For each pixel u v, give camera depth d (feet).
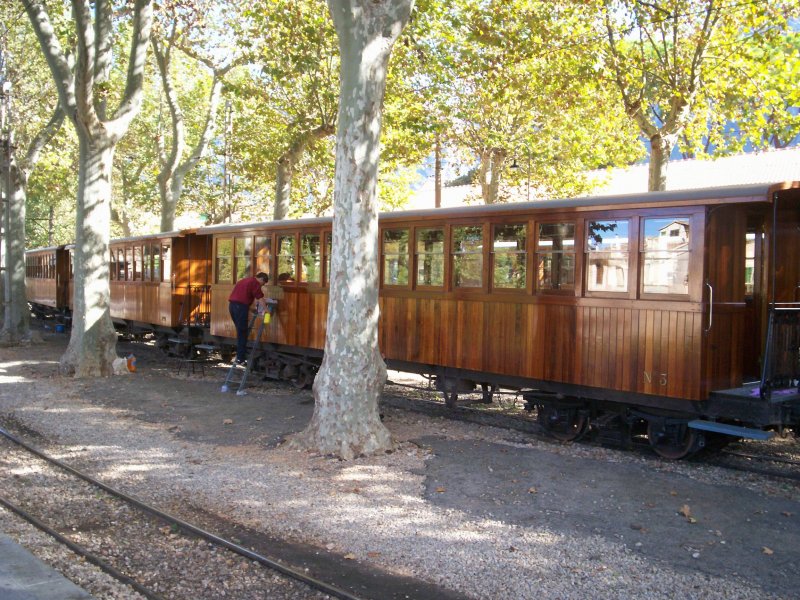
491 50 58.65
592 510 21.03
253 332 46.60
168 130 107.34
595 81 50.37
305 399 39.55
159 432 31.91
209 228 51.88
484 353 31.91
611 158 72.74
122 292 67.87
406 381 47.19
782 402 23.94
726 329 25.49
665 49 46.96
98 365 48.42
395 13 26.45
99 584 16.26
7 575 15.70
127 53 83.35
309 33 55.42
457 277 33.24
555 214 29.07
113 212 127.13
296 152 67.97
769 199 23.06
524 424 33.14
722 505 21.33
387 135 69.51
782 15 45.34
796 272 27.71
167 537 19.58
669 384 25.31
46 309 101.65
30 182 106.32
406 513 20.93
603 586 15.96
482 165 75.87
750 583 16.07
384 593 15.99
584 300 27.94
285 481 24.12
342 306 27.07
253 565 17.60
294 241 42.96
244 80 69.26
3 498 22.53
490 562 17.40
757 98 50.62
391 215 36.29
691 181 91.97
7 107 69.05
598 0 47.01
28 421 34.60
